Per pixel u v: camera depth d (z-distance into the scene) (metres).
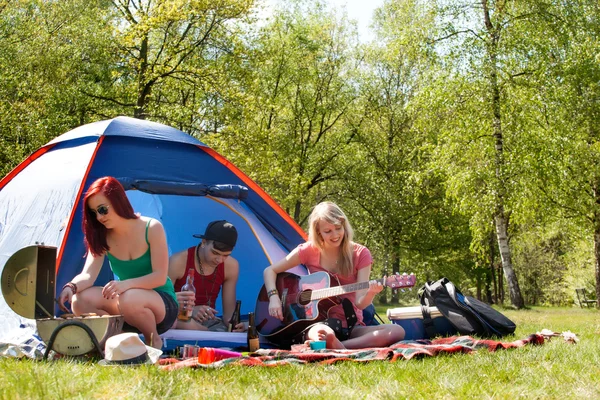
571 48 15.73
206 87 18.12
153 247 4.29
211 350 3.88
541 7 15.73
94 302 4.29
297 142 25.80
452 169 16.73
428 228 24.78
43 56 19.22
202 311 5.37
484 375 3.36
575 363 3.78
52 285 4.02
